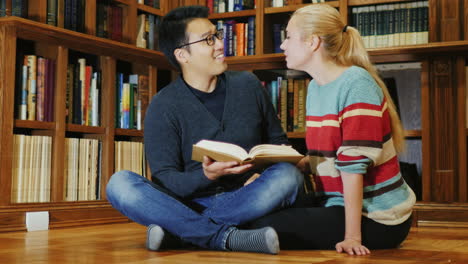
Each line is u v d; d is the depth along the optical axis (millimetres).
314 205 1982
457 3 3203
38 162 2906
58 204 2959
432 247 1972
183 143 2062
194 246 1938
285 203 1871
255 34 3629
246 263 1518
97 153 3250
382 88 1837
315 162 1905
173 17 2164
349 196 1719
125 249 1925
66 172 3064
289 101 3504
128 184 1854
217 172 1721
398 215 1827
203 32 2105
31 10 2982
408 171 3410
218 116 2121
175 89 2104
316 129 1888
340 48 1829
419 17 3303
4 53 2748
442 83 3199
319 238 1813
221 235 1787
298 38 1843
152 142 2039
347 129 1713
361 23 3430
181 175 1897
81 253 1820
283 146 1819
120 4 3529
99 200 3209
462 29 3213
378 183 1804
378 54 3320
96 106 3270
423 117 3215
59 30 2955
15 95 2869
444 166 3178
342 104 1760
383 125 1775
